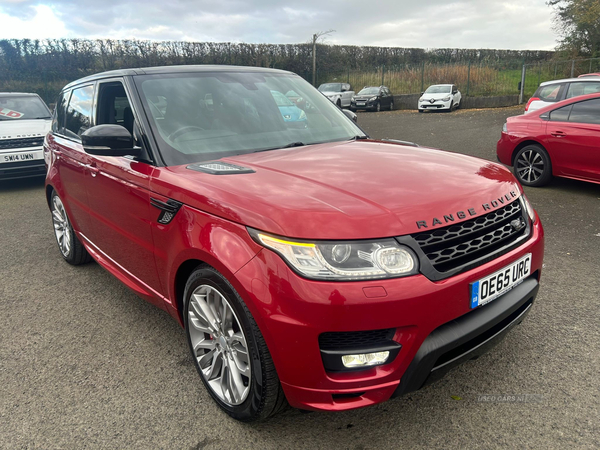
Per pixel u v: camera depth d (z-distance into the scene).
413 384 1.90
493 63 25.00
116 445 2.15
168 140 2.71
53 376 2.69
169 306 2.62
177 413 2.35
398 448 2.06
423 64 26.66
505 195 2.24
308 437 2.16
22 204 7.01
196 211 2.19
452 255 1.92
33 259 4.63
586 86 9.07
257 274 1.86
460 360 2.02
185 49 25.25
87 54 22.31
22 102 9.08
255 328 1.94
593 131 6.06
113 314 3.43
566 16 22.88
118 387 2.57
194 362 2.50
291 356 1.84
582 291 3.43
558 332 2.89
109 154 2.62
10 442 2.19
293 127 3.16
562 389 2.38
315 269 1.77
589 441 2.04
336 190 2.04
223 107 3.05
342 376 1.85
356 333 1.81
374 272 1.77
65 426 2.28
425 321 1.82
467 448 2.04
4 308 3.58
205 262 2.15
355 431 2.18
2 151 7.59
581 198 6.14
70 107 4.04
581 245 4.38
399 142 3.18
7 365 2.82
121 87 3.07
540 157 6.75
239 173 2.32
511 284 2.13
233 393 2.20
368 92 25.42
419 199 1.97
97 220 3.35
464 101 24.09
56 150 4.01
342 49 31.11
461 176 2.28
